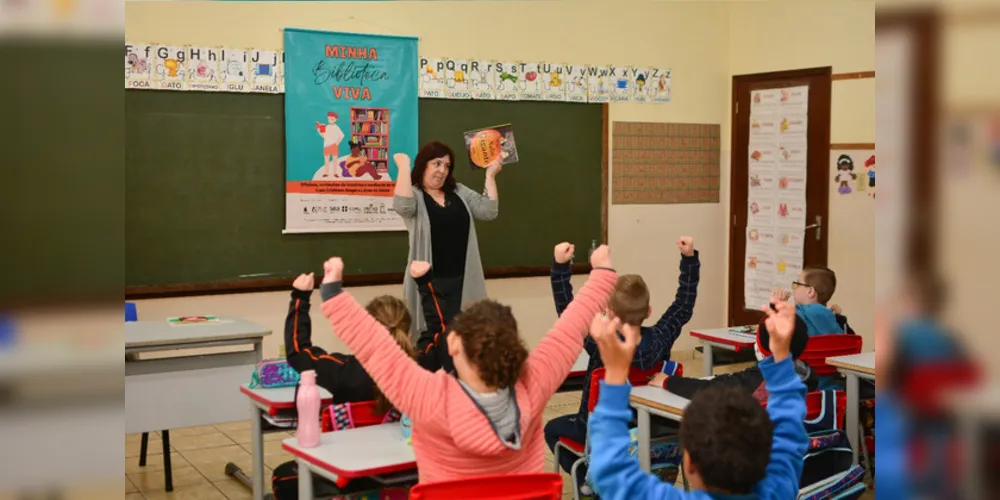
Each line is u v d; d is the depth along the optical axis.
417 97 5.54
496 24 5.79
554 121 6.04
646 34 6.38
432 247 4.15
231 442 4.55
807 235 6.22
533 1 5.92
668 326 3.03
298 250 5.24
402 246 5.55
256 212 5.11
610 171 6.29
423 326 4.12
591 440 1.39
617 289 2.88
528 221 5.98
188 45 4.88
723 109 6.77
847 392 3.27
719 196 6.80
